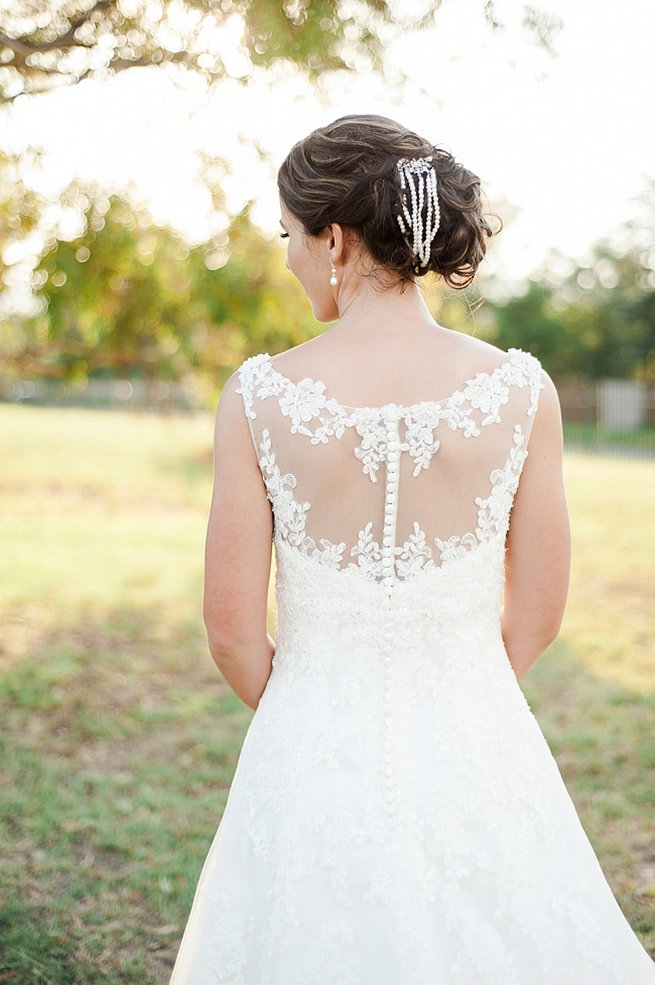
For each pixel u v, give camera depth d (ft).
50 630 19.97
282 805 4.87
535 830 5.02
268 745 5.03
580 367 127.54
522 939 4.77
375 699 4.84
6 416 98.27
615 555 28.86
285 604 5.03
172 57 12.27
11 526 32.86
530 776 5.10
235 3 11.39
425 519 4.72
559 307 130.41
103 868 10.41
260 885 4.92
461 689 4.90
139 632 20.15
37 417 98.32
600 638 19.69
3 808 11.72
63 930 9.12
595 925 5.04
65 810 11.76
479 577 4.85
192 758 13.66
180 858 10.61
